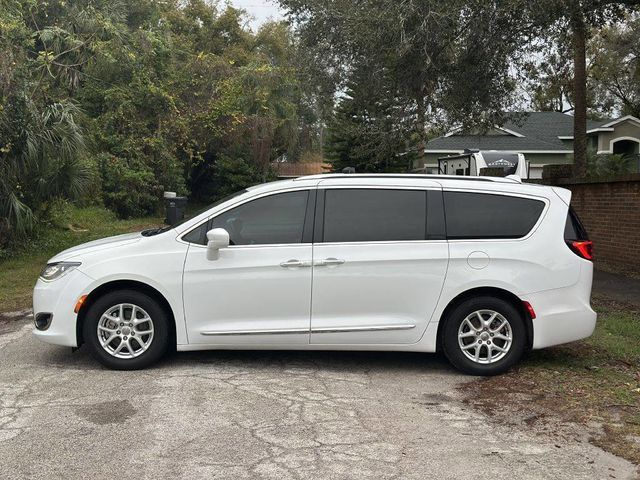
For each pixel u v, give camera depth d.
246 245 5.79
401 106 12.43
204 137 26.69
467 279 5.73
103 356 5.79
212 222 5.88
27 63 13.61
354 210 5.89
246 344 5.79
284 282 5.73
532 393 5.37
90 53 18.39
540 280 5.75
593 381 5.69
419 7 9.22
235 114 26.36
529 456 4.14
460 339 5.82
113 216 21.97
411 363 6.25
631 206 11.75
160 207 24.80
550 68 11.97
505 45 9.94
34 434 4.35
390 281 5.74
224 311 5.76
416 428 4.57
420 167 25.56
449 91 11.45
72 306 5.73
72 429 4.43
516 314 5.77
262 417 4.71
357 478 3.77
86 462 3.93
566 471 3.93
